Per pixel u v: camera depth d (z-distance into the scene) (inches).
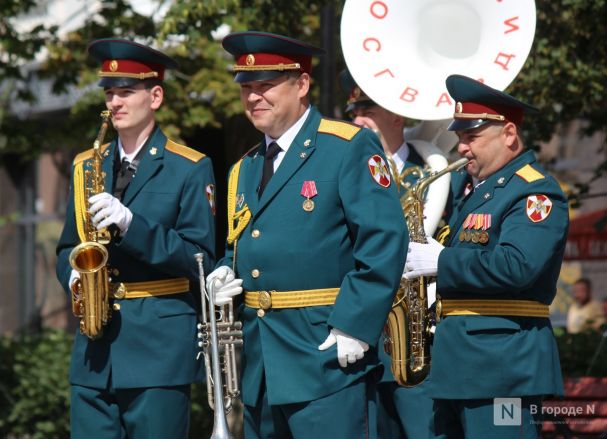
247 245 422.9
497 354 409.7
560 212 412.2
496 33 507.8
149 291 466.0
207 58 791.1
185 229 471.2
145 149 479.2
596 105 723.4
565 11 662.5
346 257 412.5
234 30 693.9
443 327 424.5
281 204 416.8
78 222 475.2
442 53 513.3
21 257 1531.7
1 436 915.4
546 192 413.4
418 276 431.2
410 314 442.9
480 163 430.6
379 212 404.5
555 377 418.6
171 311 467.5
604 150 836.6
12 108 1083.3
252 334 423.5
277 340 412.8
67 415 902.4
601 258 946.7
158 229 455.2
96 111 816.9
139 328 462.0
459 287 415.5
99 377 463.8
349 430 402.0
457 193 523.5
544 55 663.1
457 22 510.3
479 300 416.8
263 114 422.9
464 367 414.9
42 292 1494.8
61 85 844.0
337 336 399.2
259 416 426.0
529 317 416.2
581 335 716.7
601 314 996.6
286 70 420.8
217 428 415.5
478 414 414.6
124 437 473.4
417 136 562.6
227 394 433.1
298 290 411.2
